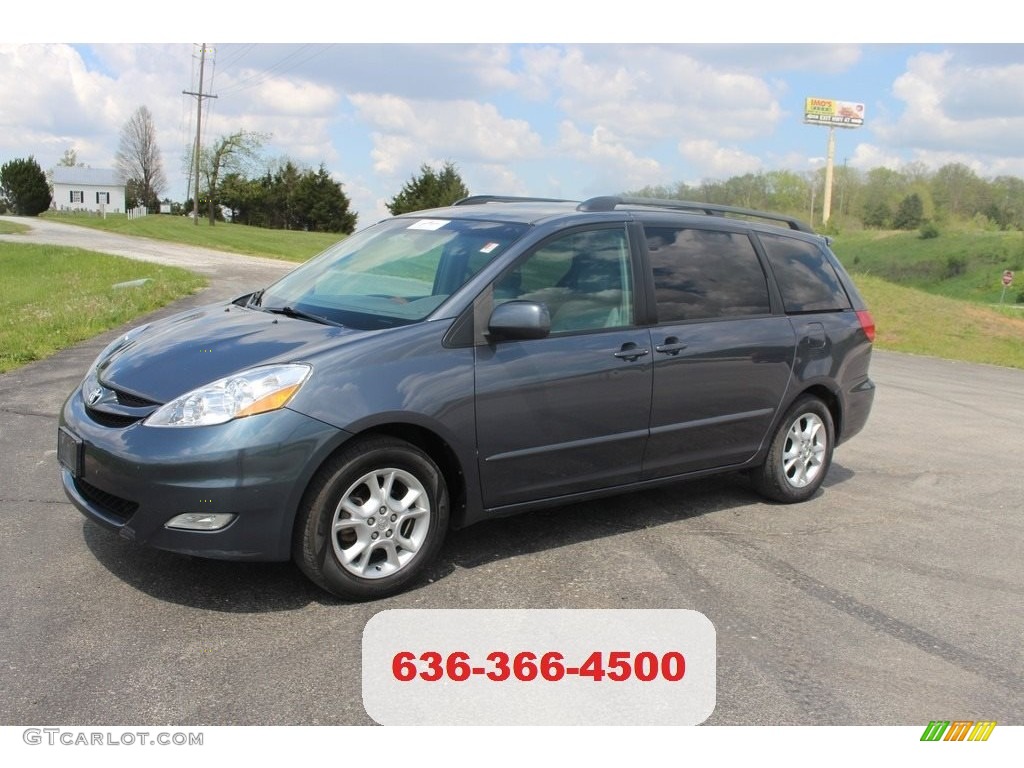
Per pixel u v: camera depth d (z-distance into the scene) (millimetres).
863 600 4430
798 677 3623
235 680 3334
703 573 4609
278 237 60406
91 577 4105
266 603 3965
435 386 4094
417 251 4824
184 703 3172
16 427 6617
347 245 5410
